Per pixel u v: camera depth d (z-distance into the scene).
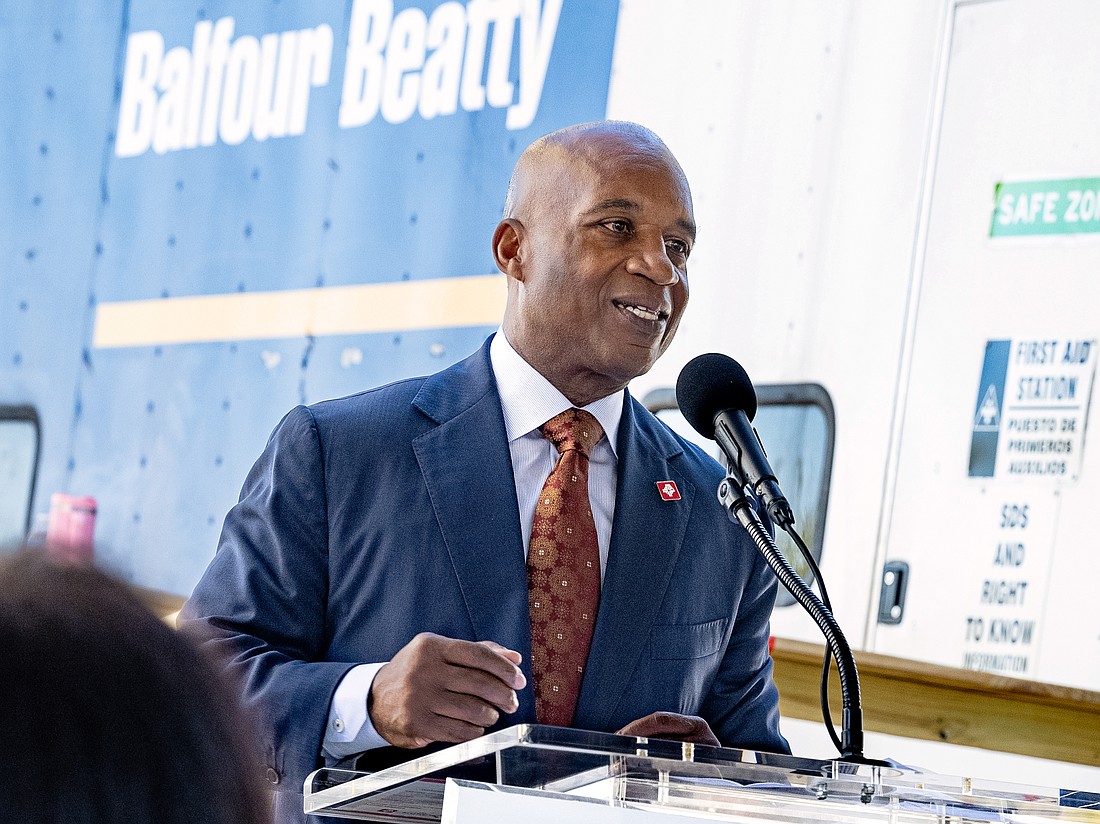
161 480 8.50
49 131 9.16
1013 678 6.30
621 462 4.21
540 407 4.18
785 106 7.12
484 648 3.23
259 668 3.65
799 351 6.93
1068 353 6.37
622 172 4.09
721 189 7.21
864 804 2.34
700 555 4.20
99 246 8.92
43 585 0.71
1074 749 6.22
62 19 9.24
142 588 0.76
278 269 8.38
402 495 3.96
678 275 4.14
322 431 4.07
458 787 2.17
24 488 8.81
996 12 6.67
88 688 0.69
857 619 6.66
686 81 7.39
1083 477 6.29
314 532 3.97
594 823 2.14
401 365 7.99
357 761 3.52
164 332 8.64
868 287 6.83
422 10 8.21
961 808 2.36
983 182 6.63
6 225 9.13
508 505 3.98
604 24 7.68
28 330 8.98
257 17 8.69
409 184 8.11
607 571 4.01
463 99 8.03
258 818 0.74
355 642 3.90
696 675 4.13
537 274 4.13
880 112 6.90
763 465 3.47
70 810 0.68
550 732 2.36
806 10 7.13
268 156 8.52
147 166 8.87
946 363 6.62
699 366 3.68
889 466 6.68
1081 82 6.47
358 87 8.33
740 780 2.33
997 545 6.43
